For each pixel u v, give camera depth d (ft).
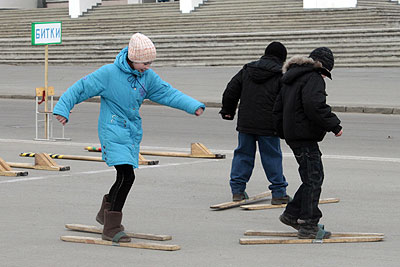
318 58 24.32
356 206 31.96
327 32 116.78
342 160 45.44
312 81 24.20
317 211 25.31
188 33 139.44
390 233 26.96
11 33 157.38
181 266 22.00
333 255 23.38
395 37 112.16
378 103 77.87
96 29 149.38
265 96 30.96
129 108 24.13
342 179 38.63
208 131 61.57
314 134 24.70
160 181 38.01
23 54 135.23
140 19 148.15
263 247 24.58
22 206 31.65
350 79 96.22
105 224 25.00
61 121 23.50
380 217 29.81
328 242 25.22
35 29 54.34
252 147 32.01
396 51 109.40
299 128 24.59
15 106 83.46
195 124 66.44
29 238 25.86
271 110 30.99
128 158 23.97
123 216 29.81
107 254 23.52
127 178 24.66
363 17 127.34
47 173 40.40
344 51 112.27
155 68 117.50
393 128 63.41
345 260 22.72
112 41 130.52
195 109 24.52
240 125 31.63
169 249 23.99
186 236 26.32
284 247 24.57
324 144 53.62
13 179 38.37
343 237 25.88
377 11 127.44
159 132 60.95
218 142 55.06
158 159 45.88
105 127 24.04
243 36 121.80
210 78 103.45
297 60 24.53
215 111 77.71
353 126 64.69
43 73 117.29
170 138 57.21
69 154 48.19
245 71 31.40
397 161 45.11
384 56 109.29
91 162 44.73
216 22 139.13
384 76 98.27
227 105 32.04
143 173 40.42
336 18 129.39
